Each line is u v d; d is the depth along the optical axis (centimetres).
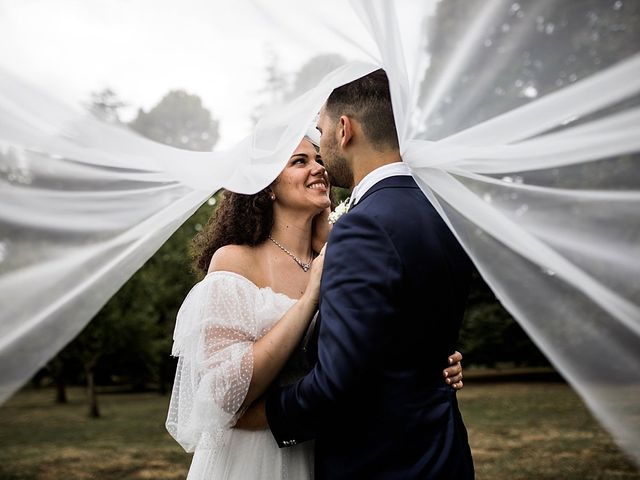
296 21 147
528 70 130
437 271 169
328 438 177
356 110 181
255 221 221
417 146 147
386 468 166
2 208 149
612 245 132
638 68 121
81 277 155
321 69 152
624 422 128
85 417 1316
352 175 187
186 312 205
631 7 121
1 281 148
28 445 959
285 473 203
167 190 171
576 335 134
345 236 167
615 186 131
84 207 156
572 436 867
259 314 203
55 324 151
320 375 162
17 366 147
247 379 187
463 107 137
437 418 169
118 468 767
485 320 1644
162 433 1055
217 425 187
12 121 147
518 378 1894
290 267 225
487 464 715
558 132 132
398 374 168
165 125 158
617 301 132
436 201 154
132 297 1280
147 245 173
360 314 159
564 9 125
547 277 138
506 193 142
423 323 167
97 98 152
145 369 1692
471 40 133
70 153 153
